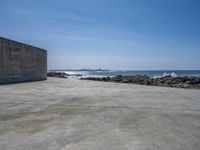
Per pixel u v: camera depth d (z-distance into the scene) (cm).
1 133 275
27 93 712
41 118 357
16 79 1277
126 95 697
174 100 598
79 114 393
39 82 1363
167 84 1580
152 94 740
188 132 291
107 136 269
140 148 231
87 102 535
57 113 399
